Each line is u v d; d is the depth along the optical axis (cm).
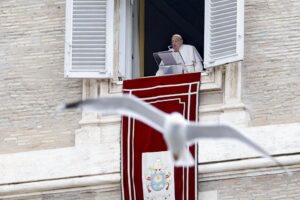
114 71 5178
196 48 5366
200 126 3075
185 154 3039
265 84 5022
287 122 4969
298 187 4850
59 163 5094
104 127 5088
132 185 4941
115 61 5194
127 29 5262
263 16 5088
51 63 5234
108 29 5200
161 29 5359
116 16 5238
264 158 4878
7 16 5297
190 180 4884
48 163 5103
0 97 5228
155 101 4994
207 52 5066
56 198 5062
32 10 5288
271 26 5075
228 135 3083
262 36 5072
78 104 3095
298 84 5003
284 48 5047
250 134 4941
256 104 5000
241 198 4878
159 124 3080
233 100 5006
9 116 5209
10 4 5303
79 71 5144
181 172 4894
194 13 5394
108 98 3098
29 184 5081
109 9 5216
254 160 4888
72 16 5203
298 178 4859
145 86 5031
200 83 5012
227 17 5053
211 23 5088
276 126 4947
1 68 5256
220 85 5016
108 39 5188
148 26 5356
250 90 5016
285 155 4884
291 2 5081
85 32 5191
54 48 5247
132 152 4966
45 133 5162
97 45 5178
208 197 4897
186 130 3059
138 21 5347
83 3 5216
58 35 5256
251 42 5072
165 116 3078
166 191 4897
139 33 5341
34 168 5106
